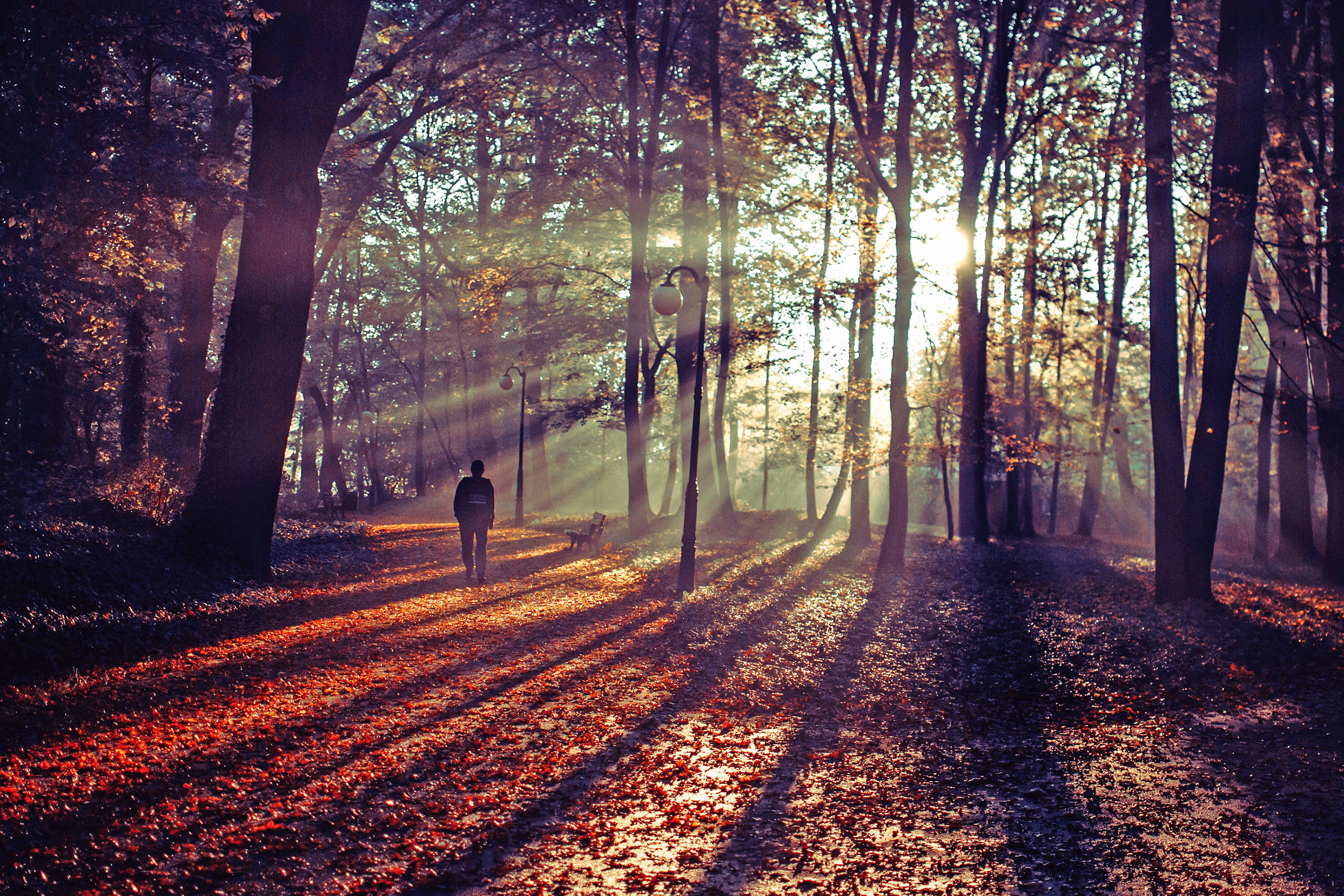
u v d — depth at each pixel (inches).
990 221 1118.4
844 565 898.1
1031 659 482.9
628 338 1119.0
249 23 558.9
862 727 353.7
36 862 194.1
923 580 802.8
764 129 951.6
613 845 226.2
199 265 981.8
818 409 1311.5
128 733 287.9
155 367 1057.5
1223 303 657.0
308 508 1648.6
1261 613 617.9
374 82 848.3
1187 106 999.0
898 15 1010.1
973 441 1090.7
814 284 999.0
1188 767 299.3
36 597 397.4
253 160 613.3
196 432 993.5
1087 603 677.3
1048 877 211.5
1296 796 266.4
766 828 240.5
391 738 302.7
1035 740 336.2
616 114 1208.8
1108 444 1700.3
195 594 507.2
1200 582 657.6
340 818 232.5
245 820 228.4
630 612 588.4
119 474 734.5
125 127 550.3
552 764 286.2
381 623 510.3
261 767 268.1
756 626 559.2
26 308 554.9
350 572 736.3
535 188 1148.5
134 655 390.9
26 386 663.8
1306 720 351.9
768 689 410.0
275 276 605.6
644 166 1060.5
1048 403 1421.0
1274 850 226.7
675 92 1123.9
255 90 604.4
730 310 1162.0
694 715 358.0
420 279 1669.5
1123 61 1023.0
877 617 608.4
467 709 344.5
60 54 503.5
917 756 312.5
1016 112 1067.3
